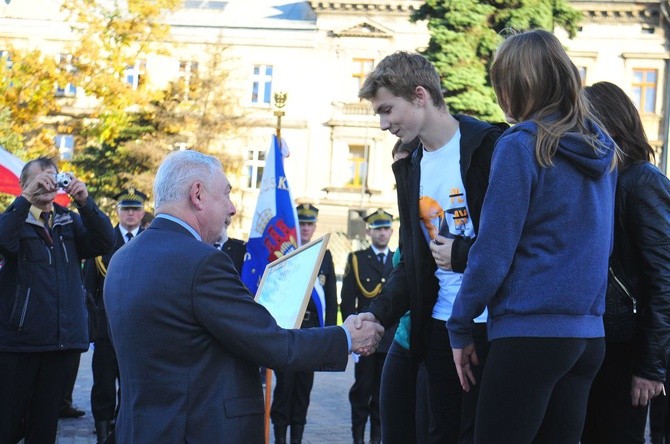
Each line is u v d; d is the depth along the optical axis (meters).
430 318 3.84
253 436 3.11
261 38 42.41
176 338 3.04
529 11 22.55
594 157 2.96
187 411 3.04
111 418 8.09
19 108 30.62
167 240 3.16
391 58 3.72
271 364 3.13
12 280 5.55
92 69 31.28
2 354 5.46
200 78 35.69
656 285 3.77
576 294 2.91
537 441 3.10
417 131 3.72
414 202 3.81
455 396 3.79
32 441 5.62
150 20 31.50
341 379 13.72
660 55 40.22
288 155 8.81
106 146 33.88
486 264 2.91
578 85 3.05
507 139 2.97
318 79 42.31
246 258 8.50
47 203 5.66
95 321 8.03
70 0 31.20
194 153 3.33
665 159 39.97
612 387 3.94
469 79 22.31
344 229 41.66
